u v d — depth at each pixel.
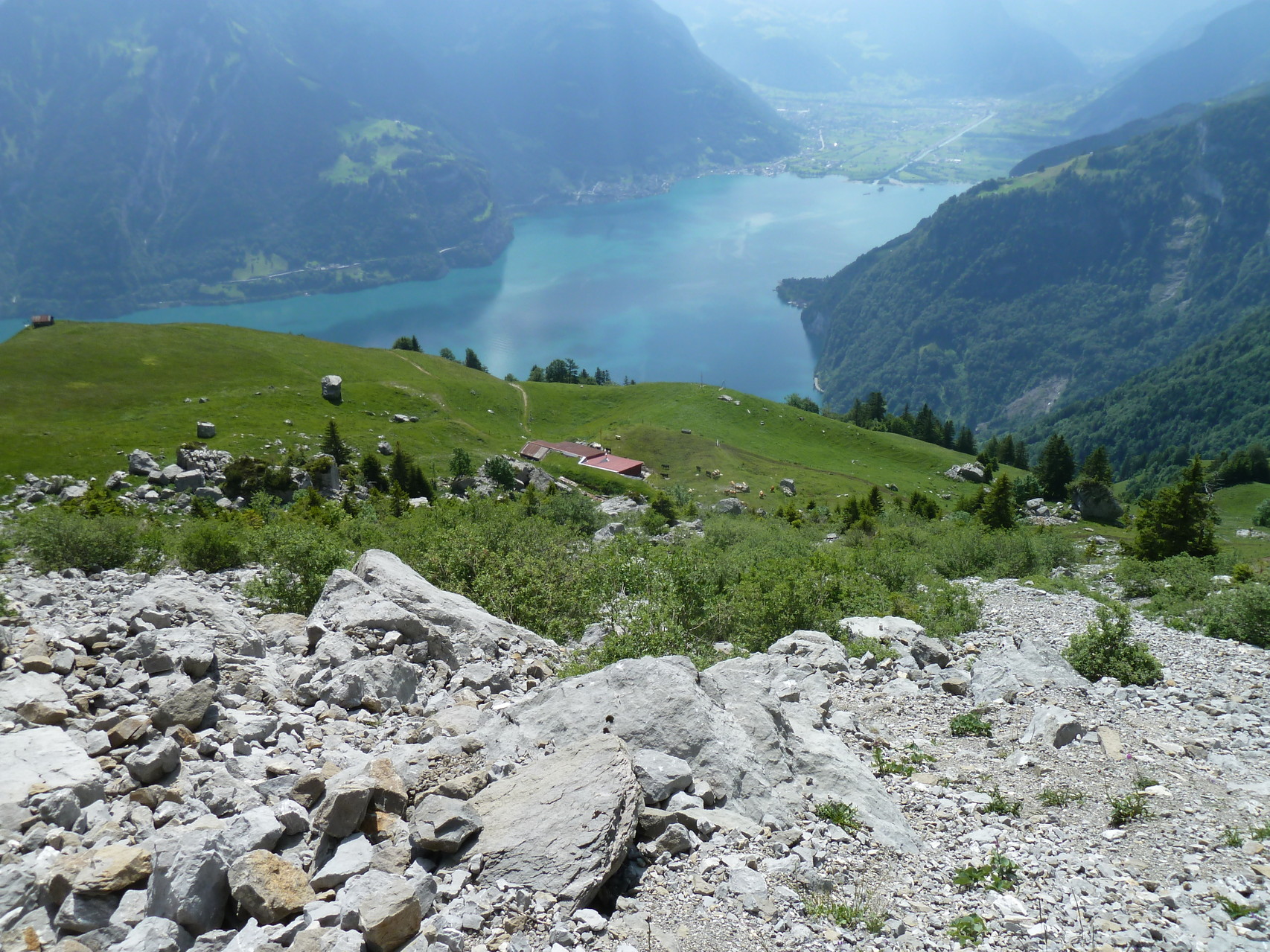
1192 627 29.22
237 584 27.25
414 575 20.59
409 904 6.67
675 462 155.00
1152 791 12.25
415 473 106.81
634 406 188.38
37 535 31.64
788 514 104.56
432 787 9.33
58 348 140.00
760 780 10.72
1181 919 8.74
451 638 17.59
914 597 34.38
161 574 29.33
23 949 6.04
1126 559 52.88
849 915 8.26
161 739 9.36
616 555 29.06
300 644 15.96
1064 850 10.38
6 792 7.81
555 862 7.96
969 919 8.45
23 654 11.44
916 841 10.47
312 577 22.94
